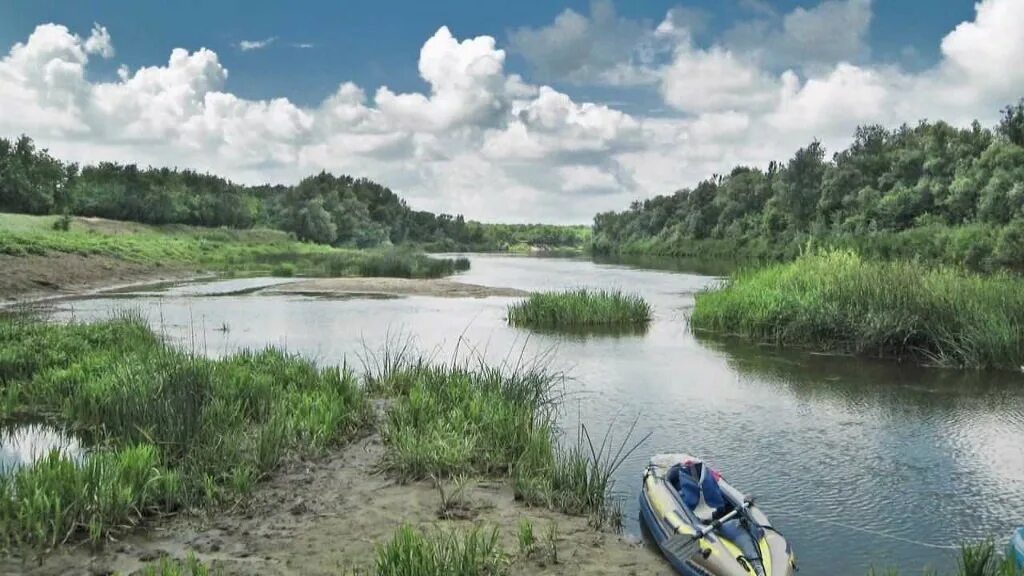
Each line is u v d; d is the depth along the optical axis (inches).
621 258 4291.3
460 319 1188.5
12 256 1599.4
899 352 872.3
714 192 4525.1
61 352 687.1
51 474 357.7
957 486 456.1
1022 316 861.2
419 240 6353.3
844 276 1008.2
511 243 7780.5
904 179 2650.1
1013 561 309.6
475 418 501.0
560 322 1147.9
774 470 482.0
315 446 469.1
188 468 407.5
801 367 814.5
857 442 543.8
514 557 330.0
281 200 4559.5
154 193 3457.2
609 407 636.1
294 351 860.6
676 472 396.5
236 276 2053.4
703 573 308.0
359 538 348.5
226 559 323.9
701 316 1109.7
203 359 615.2
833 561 356.2
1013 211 1895.9
